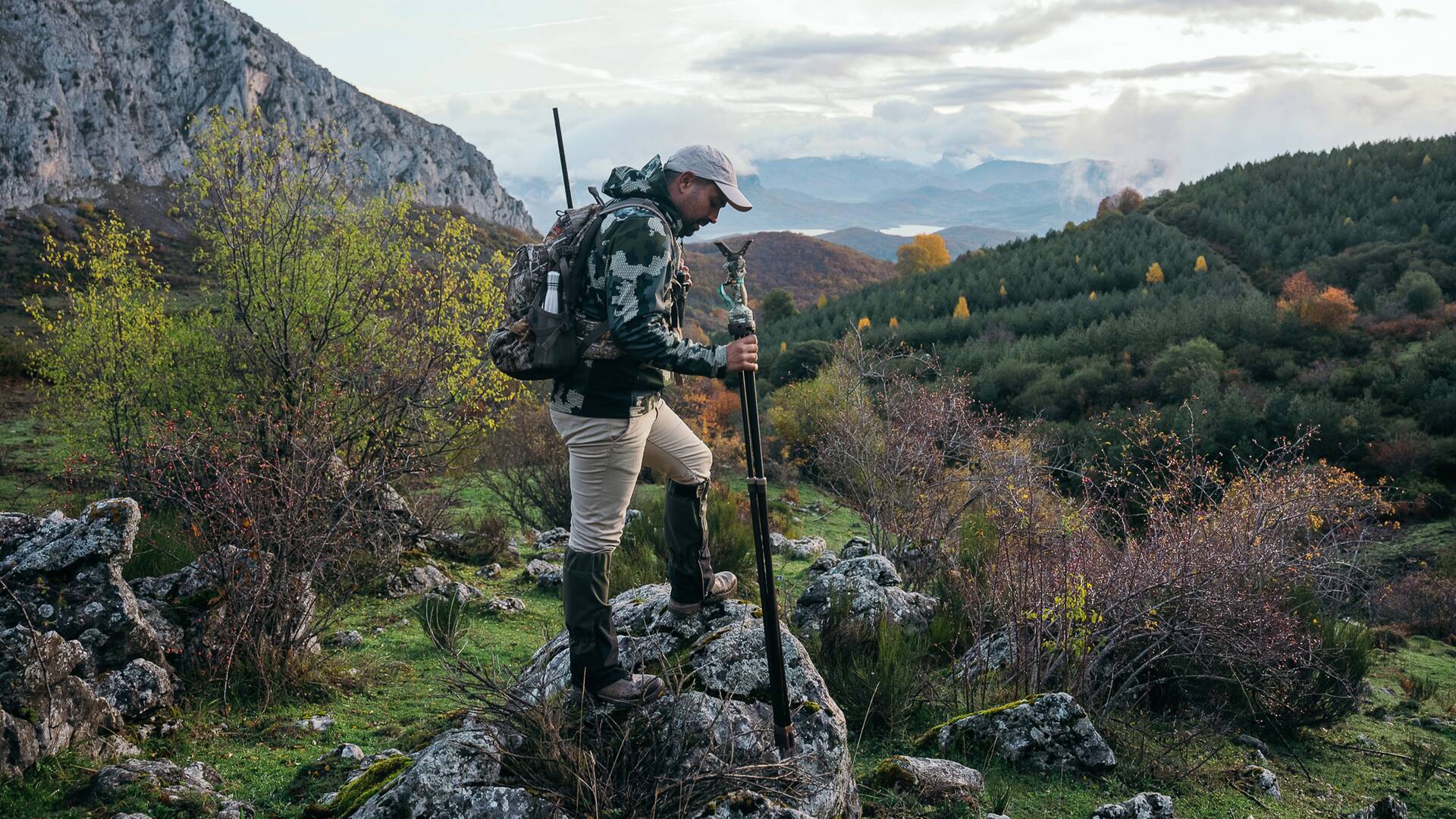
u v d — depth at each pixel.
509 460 13.55
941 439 11.51
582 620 3.00
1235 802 4.95
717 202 2.78
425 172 147.25
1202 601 6.13
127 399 9.38
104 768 3.82
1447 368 42.78
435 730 4.63
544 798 2.77
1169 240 94.25
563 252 2.68
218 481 5.77
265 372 9.02
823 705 3.34
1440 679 9.30
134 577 6.14
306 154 9.78
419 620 7.09
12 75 91.62
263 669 5.28
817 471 21.30
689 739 3.05
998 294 86.56
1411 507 30.41
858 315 88.19
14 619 4.48
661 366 2.63
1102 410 44.94
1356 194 98.31
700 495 3.29
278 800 3.89
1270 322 53.44
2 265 63.69
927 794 4.29
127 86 109.06
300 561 5.88
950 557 9.73
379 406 8.73
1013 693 5.89
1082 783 4.86
